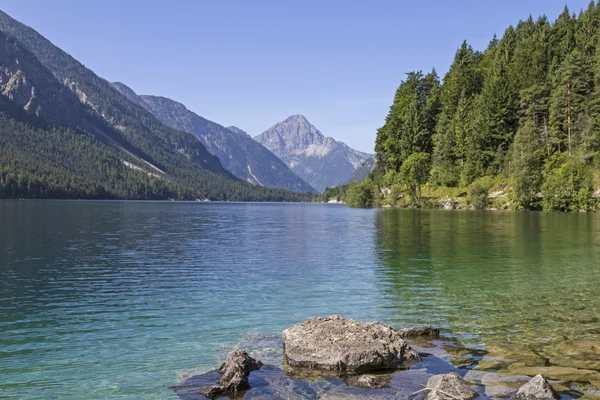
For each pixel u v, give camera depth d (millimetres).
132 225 63438
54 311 17031
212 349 12914
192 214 107188
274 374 11000
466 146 140000
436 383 9828
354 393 9891
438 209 127062
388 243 40312
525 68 143375
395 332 12516
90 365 11750
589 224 62062
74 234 47594
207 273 25156
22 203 162500
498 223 65062
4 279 23172
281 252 34344
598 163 108188
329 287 21328
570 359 11484
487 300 18578
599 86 116688
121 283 22297
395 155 158875
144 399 9781
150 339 13828
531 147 114062
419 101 157750
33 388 10367
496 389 9742
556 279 23047
